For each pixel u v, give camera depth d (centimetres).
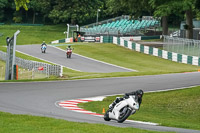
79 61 14875
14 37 10250
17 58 13475
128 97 4116
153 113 5922
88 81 8906
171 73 10725
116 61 15275
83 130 3222
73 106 5884
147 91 7444
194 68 13425
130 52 17362
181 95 7069
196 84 8131
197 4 10675
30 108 5288
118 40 19200
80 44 19462
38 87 7806
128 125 4103
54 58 15375
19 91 7175
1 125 3338
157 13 8650
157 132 3428
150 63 14862
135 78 9406
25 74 11325
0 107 5181
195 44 14600
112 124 4053
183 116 5825
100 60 15400
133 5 18575
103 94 7144
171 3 8075
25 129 3166
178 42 15562
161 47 18512
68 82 8731
